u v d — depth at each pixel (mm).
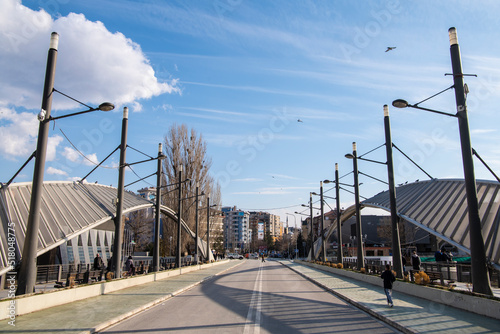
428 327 8984
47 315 10781
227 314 11414
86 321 9812
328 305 13406
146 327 9469
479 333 8406
